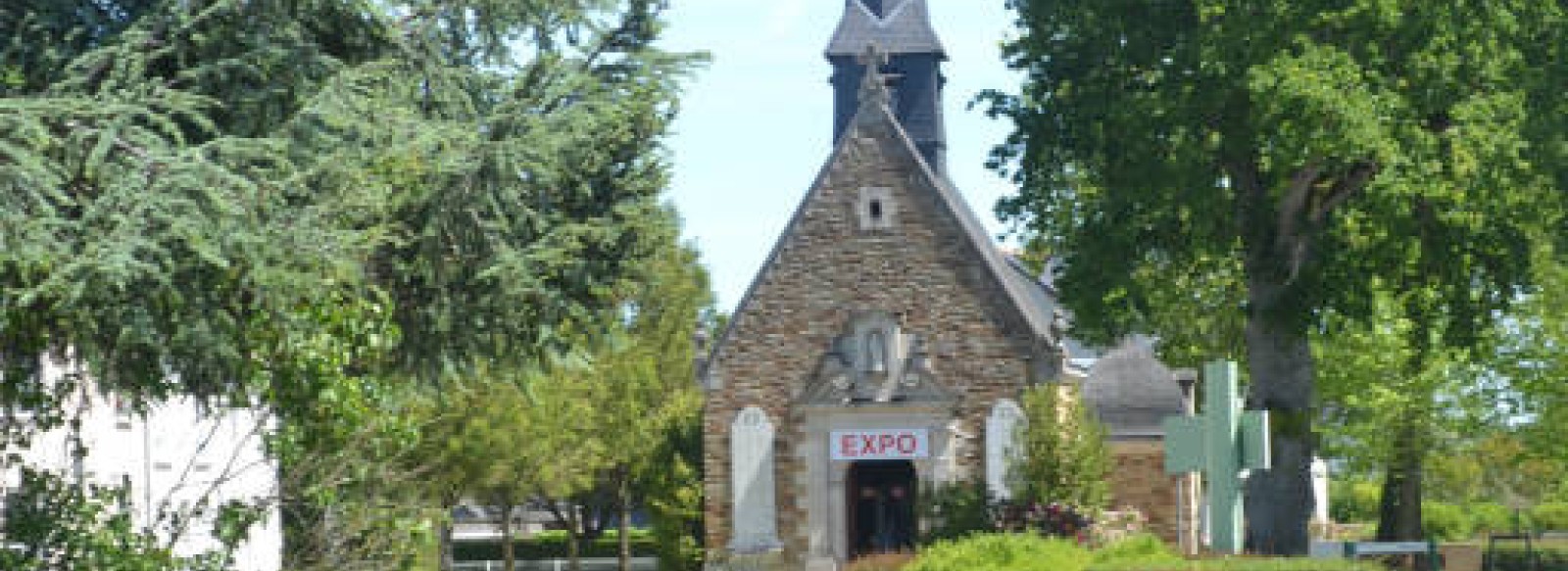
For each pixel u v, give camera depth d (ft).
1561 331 144.15
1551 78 112.47
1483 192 108.78
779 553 176.55
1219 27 112.37
